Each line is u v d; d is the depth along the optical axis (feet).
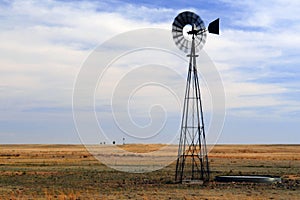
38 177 176.55
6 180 164.66
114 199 113.19
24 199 112.88
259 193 127.54
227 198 116.47
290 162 286.87
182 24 150.51
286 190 134.72
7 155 375.04
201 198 115.65
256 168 232.32
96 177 177.99
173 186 144.66
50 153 436.76
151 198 115.24
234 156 379.76
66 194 122.83
